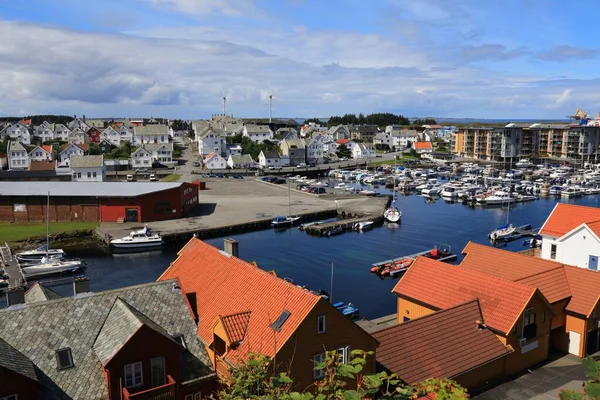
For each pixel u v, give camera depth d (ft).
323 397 42.63
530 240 302.86
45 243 293.23
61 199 336.90
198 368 93.45
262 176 583.17
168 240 304.30
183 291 108.06
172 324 98.63
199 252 127.75
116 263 264.72
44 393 78.95
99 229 314.76
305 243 305.73
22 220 334.85
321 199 439.63
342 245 300.40
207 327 100.27
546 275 137.18
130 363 82.79
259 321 95.50
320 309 91.97
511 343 116.98
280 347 87.15
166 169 612.70
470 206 435.12
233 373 58.13
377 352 101.81
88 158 463.83
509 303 120.16
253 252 284.61
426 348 106.93
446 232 335.47
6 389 73.56
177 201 353.31
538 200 466.29
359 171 627.87
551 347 135.33
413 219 378.94
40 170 488.44
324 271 248.32
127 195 336.29
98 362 84.94
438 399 44.80
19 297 97.14
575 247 178.19
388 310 195.72
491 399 107.45
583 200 464.65
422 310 134.62
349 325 96.02
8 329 83.76
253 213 371.76
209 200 426.51
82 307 92.02
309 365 91.56
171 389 84.79
